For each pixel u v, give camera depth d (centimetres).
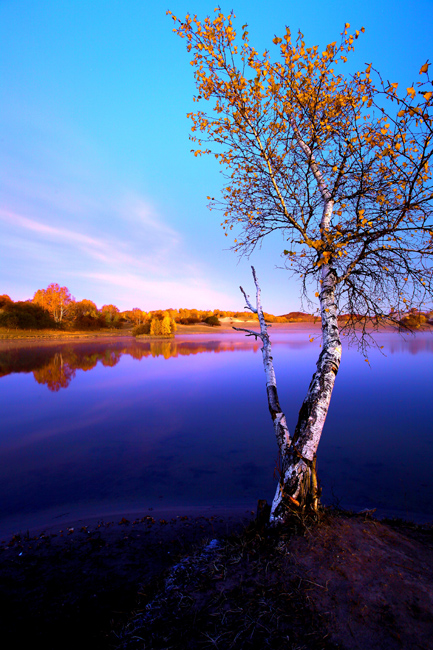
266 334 470
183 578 311
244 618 247
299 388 1563
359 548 318
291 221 429
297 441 371
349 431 950
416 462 731
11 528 495
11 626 274
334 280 414
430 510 531
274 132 434
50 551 419
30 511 550
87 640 254
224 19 371
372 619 239
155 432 977
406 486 620
